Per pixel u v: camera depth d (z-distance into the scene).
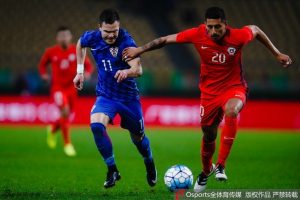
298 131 76.00
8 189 31.14
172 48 94.00
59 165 42.75
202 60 28.56
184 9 101.00
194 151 53.19
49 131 53.59
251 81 86.31
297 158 48.28
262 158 48.06
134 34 97.81
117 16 27.39
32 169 40.34
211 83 28.72
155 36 98.06
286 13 101.38
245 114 78.75
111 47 28.22
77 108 78.75
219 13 26.66
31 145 56.84
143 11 100.38
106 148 27.62
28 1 97.88
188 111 78.44
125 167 42.00
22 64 91.44
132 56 27.62
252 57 93.62
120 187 32.34
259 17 100.94
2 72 80.62
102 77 28.94
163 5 100.56
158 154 50.69
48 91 79.81
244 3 102.38
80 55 29.62
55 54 50.19
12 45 94.31
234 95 28.00
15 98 78.06
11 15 96.81
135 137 30.19
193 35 28.06
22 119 78.00
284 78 84.88
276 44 97.69
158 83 80.94
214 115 29.08
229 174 38.41
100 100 28.89
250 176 37.50
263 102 78.69
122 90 28.78
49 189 31.47
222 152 27.59
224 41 27.70
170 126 78.62
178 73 81.81
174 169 29.62
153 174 31.02
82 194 29.58
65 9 98.44
